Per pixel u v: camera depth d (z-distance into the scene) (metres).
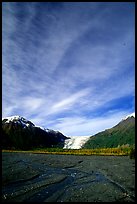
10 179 35.66
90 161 77.69
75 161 77.12
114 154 120.62
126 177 42.81
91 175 45.62
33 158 85.44
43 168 53.91
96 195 29.50
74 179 40.66
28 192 29.33
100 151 144.25
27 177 38.84
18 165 53.66
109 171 51.09
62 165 63.12
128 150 131.50
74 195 29.11
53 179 39.12
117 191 31.70
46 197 27.67
